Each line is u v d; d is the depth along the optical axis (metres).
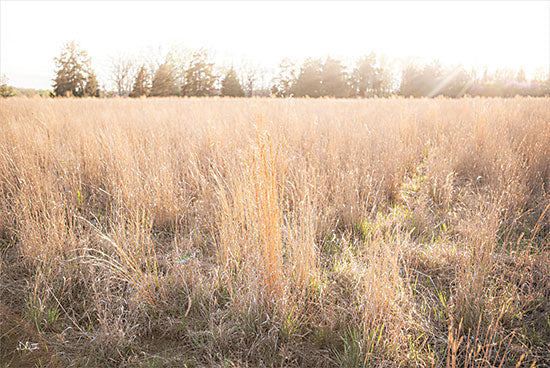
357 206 3.62
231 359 1.97
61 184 3.99
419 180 4.91
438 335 2.10
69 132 6.32
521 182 4.04
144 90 49.66
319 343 2.07
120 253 2.52
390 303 2.10
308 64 50.84
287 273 2.30
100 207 3.94
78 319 2.29
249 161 2.31
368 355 1.89
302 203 2.66
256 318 2.15
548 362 1.90
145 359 1.98
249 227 2.41
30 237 2.81
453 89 48.66
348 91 51.06
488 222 2.68
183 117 7.68
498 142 5.17
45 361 1.95
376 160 4.71
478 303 2.13
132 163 4.17
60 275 2.61
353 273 2.63
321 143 5.50
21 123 6.48
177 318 2.28
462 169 5.14
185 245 3.10
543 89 42.53
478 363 1.88
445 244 3.01
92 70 48.22
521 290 2.38
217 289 2.48
